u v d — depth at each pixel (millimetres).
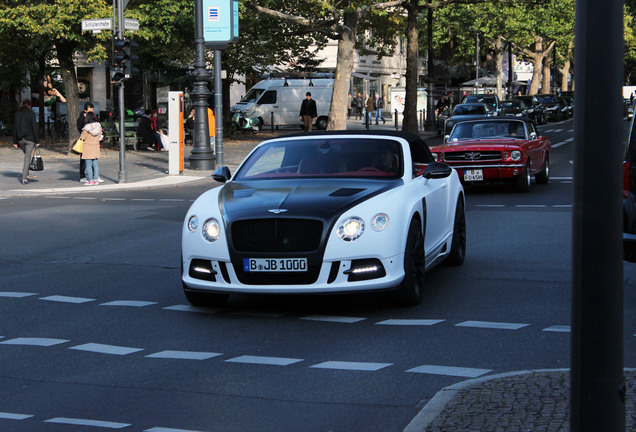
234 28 30203
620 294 3666
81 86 63406
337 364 7387
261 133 56469
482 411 5617
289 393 6605
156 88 45750
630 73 121312
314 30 41344
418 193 10055
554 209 18469
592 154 3639
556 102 76812
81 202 21656
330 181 10125
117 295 10734
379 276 9117
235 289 9203
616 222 3648
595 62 3635
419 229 9844
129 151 39781
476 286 10773
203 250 9359
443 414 5613
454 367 7188
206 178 27891
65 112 50281
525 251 13344
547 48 88375
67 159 35281
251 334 8594
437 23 77125
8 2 36469
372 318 9156
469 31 79125
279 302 10172
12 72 46875
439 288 10688
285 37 46969
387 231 9141
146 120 40250
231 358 7703
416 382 6797
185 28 41781
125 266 12875
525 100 66500
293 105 59344
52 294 10875
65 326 9133
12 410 6340
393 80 92312
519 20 72438
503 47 82750
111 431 5809
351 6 36688
